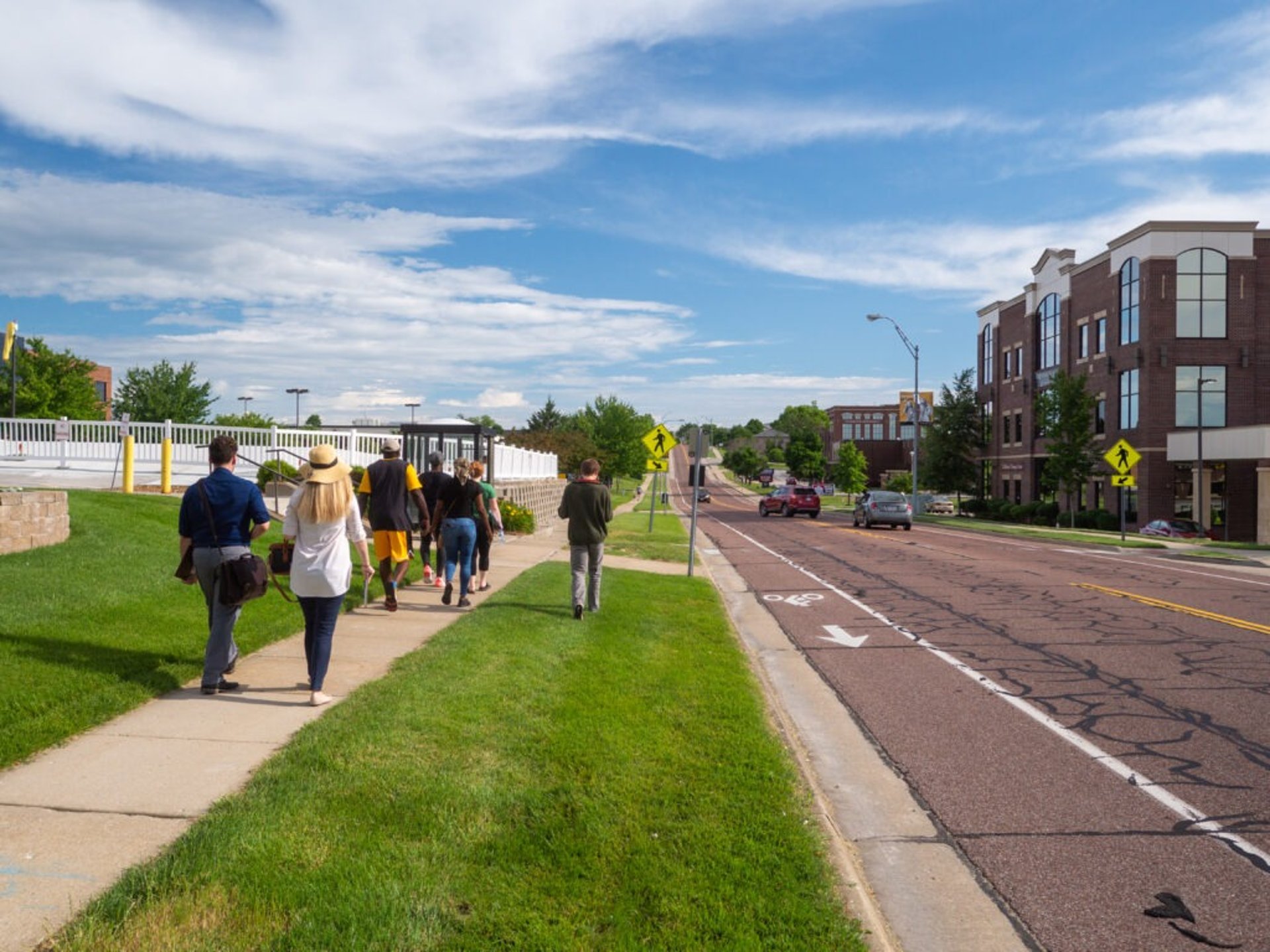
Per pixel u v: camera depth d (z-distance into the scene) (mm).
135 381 59250
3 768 5117
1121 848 4840
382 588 11961
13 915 3504
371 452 24625
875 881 4445
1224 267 41625
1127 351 43750
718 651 9359
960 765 6234
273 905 3590
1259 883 4434
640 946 3455
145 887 3701
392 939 3375
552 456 36094
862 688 8461
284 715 6293
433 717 6129
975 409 64188
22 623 7660
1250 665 9406
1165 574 18953
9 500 10391
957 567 19812
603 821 4562
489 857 4109
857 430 132875
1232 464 40844
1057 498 50719
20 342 36125
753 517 50750
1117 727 7133
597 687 7203
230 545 6668
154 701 6539
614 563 18797
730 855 4281
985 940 3885
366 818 4441
